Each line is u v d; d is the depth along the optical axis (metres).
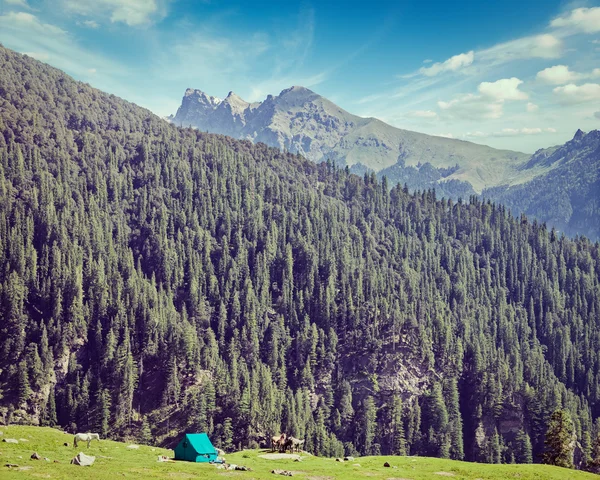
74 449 110.12
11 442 106.50
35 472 83.31
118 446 123.06
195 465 106.44
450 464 126.38
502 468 121.69
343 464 121.38
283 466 114.88
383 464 123.00
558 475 116.00
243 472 102.31
